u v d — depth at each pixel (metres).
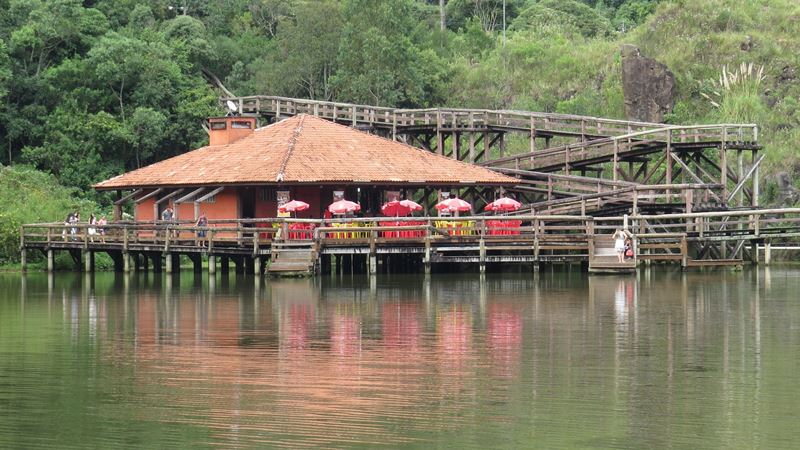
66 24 121.19
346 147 84.62
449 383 37.03
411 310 54.97
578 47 129.00
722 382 37.22
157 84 118.88
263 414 33.28
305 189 81.44
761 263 87.12
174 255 82.38
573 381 37.34
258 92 124.81
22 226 82.38
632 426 31.91
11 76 114.50
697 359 41.09
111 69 117.00
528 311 54.50
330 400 34.81
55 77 117.75
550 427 31.84
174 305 58.31
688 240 77.06
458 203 75.81
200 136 117.56
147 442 30.84
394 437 31.00
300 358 41.53
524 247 73.62
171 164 86.56
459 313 53.72
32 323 51.75
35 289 68.62
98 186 86.62
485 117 95.88
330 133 86.62
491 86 125.50
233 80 128.50
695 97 114.12
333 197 82.06
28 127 115.88
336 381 37.44
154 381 37.69
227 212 81.50
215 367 39.97
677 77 115.44
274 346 44.22
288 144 83.69
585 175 109.00
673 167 102.50
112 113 118.88
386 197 84.31
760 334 47.03
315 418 32.84
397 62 120.19
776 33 120.25
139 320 52.31
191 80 124.31
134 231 79.50
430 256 72.88
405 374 38.47
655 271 78.75
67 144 112.44
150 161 119.00
